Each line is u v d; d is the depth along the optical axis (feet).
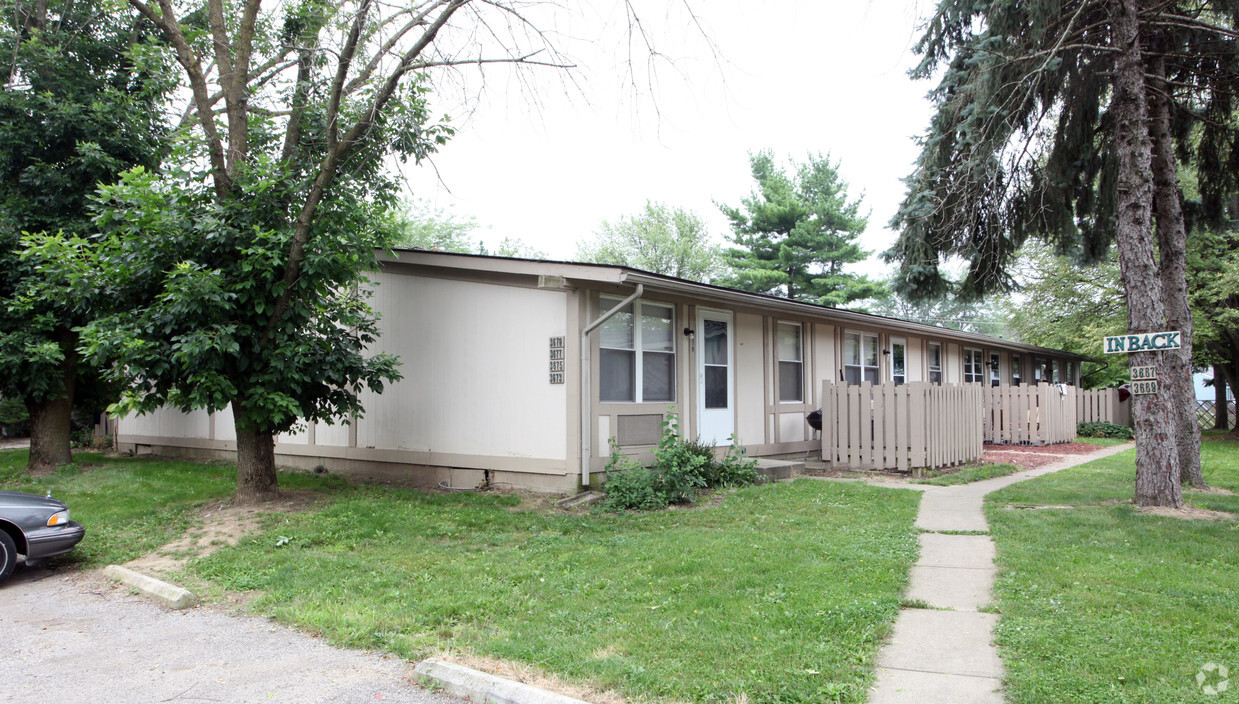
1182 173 57.88
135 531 26.45
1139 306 28.53
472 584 19.13
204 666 14.30
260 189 27.89
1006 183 37.91
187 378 28.07
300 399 30.25
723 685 12.27
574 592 18.25
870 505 28.76
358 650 15.03
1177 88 35.47
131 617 17.75
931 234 39.93
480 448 34.12
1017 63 33.83
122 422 54.39
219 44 31.40
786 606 16.44
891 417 37.76
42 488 36.14
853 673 12.78
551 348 32.12
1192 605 16.16
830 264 111.96
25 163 39.60
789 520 26.17
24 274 37.09
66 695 13.00
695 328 38.40
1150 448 28.35
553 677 12.84
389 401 37.29
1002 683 12.33
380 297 37.63
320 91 32.09
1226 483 35.06
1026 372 86.48
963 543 22.75
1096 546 21.88
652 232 135.64
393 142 31.07
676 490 30.35
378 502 30.01
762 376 43.32
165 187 27.89
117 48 42.34
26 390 39.58
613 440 32.24
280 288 27.63
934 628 15.23
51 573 22.27
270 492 30.63
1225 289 60.95
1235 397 76.48
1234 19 31.91
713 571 19.49
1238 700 11.27
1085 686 11.96
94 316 33.17
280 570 20.80
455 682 12.86
